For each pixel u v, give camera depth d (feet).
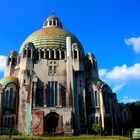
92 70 266.36
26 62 232.94
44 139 145.59
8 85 228.02
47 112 199.31
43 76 229.86
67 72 230.27
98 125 216.33
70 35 276.00
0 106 216.95
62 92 224.33
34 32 280.10
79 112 221.25
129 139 148.15
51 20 303.07
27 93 217.97
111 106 241.76
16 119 217.97
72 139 148.56
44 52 248.11
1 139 142.61
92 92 237.45
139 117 291.58
